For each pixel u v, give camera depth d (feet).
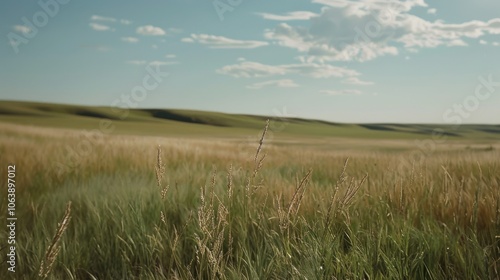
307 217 13.69
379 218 12.92
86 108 347.36
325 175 26.96
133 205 15.60
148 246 12.38
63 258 11.91
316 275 9.84
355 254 10.58
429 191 14.71
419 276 10.24
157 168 10.70
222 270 9.78
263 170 28.40
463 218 12.69
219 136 194.18
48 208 16.63
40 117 283.18
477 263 10.26
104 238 13.51
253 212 14.10
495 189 13.84
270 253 11.49
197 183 19.94
